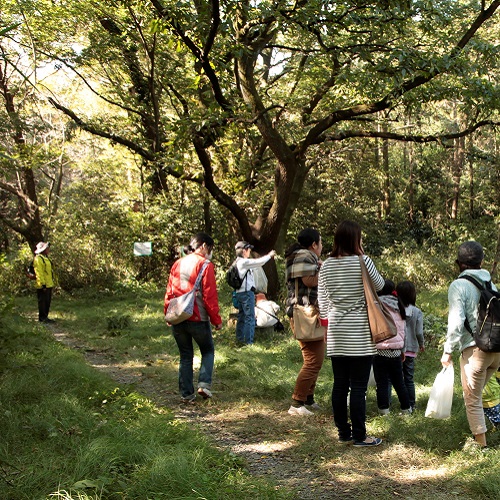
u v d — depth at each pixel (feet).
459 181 89.97
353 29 36.37
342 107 46.78
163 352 30.58
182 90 43.62
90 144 63.87
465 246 15.66
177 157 35.96
